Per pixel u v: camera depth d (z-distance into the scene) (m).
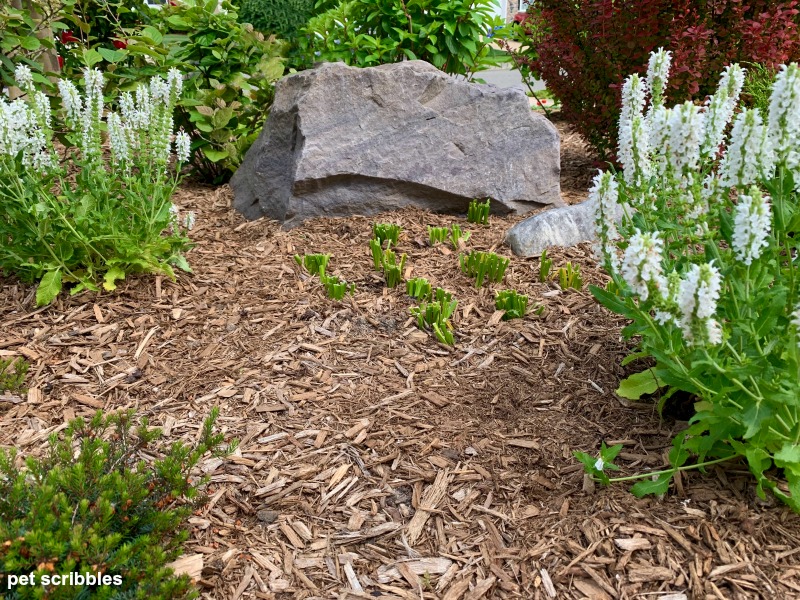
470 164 4.84
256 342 3.33
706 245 2.36
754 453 2.14
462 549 2.19
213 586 2.06
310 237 4.47
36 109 3.57
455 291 3.76
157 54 5.49
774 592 1.96
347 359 3.20
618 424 2.70
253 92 5.75
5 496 1.91
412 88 4.73
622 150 2.55
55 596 1.61
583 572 2.07
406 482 2.47
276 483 2.47
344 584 2.08
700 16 5.26
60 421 2.79
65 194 3.63
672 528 2.18
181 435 2.70
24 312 3.54
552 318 3.49
